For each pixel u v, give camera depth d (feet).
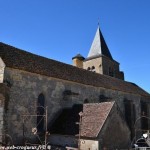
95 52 169.17
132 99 137.18
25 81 81.61
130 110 125.80
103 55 164.25
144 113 145.38
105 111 78.74
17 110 77.41
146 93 155.63
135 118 135.64
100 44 169.89
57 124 86.74
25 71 81.61
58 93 93.61
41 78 87.66
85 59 171.22
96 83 112.78
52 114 90.22
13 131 75.10
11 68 77.36
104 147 72.74
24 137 78.48
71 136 77.20
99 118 77.36
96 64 163.84
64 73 100.58
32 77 84.38
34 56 96.84
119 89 125.70
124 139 80.84
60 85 94.99
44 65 94.89
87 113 83.30
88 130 74.90
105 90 116.57
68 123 83.76
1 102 68.44
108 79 131.34
